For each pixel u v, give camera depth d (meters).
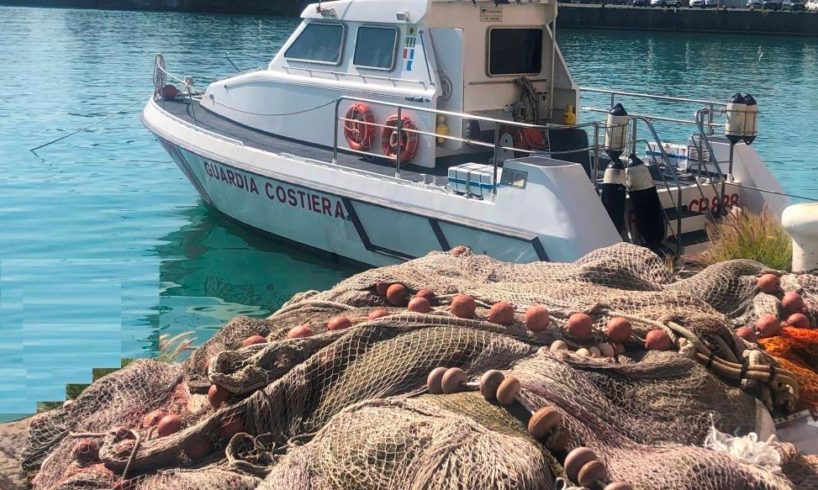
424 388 4.05
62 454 4.33
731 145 9.55
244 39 36.62
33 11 51.69
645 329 4.48
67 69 27.23
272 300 9.53
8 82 24.58
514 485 3.08
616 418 3.88
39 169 15.73
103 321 8.61
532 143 10.15
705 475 3.41
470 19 9.88
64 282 9.86
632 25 51.75
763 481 3.47
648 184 8.47
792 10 52.00
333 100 10.29
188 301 9.43
